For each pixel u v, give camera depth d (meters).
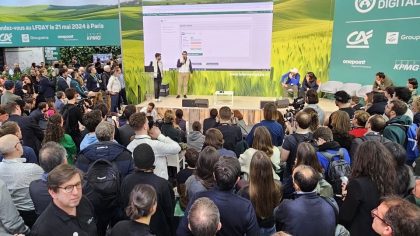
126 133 3.86
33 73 9.28
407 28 6.46
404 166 2.22
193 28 9.16
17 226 2.07
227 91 8.84
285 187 2.78
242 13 8.84
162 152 3.04
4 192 2.03
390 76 6.95
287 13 8.67
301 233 1.86
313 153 2.41
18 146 2.42
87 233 1.79
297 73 8.48
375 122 2.97
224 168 1.92
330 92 8.33
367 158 2.01
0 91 6.93
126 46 9.38
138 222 1.69
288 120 4.95
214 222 1.53
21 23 9.39
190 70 9.22
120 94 9.38
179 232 1.89
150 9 9.23
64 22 9.21
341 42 8.24
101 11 9.04
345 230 2.00
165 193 2.26
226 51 9.13
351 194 2.00
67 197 1.64
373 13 7.29
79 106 4.75
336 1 8.20
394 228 1.25
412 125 3.23
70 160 3.39
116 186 2.33
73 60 13.19
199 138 4.20
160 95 9.56
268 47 8.89
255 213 2.07
